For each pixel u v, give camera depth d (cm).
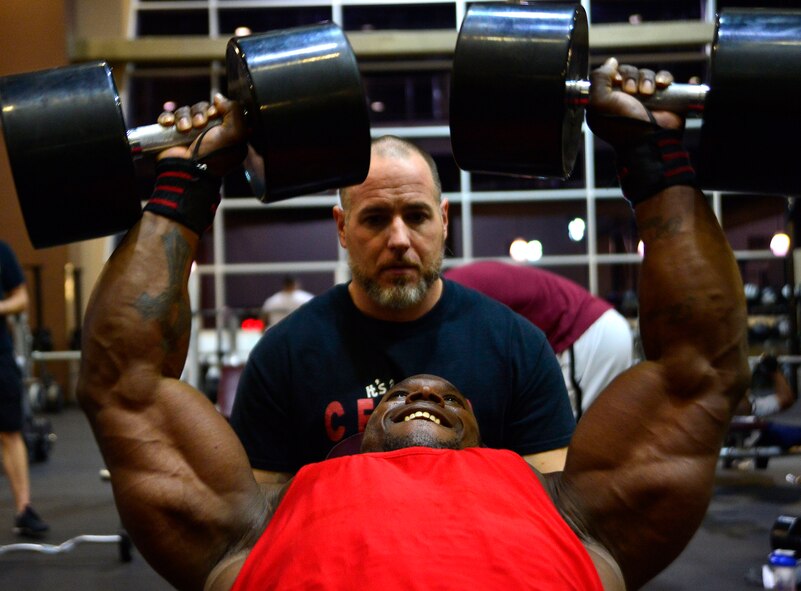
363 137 169
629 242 1133
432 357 201
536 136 165
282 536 150
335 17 1180
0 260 422
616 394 166
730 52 158
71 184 158
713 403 161
